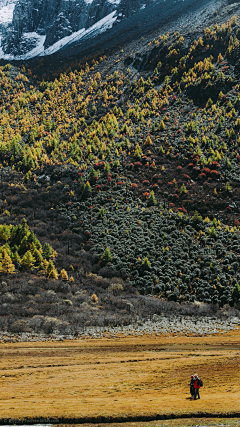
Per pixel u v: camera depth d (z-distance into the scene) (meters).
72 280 76.50
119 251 86.88
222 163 117.19
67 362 34.88
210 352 40.72
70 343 46.38
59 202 112.06
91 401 20.91
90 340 49.03
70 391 23.45
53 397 22.03
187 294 73.69
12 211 106.31
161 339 50.72
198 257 83.12
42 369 31.33
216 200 102.94
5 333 50.16
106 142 142.75
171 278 78.12
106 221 99.25
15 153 139.38
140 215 99.19
